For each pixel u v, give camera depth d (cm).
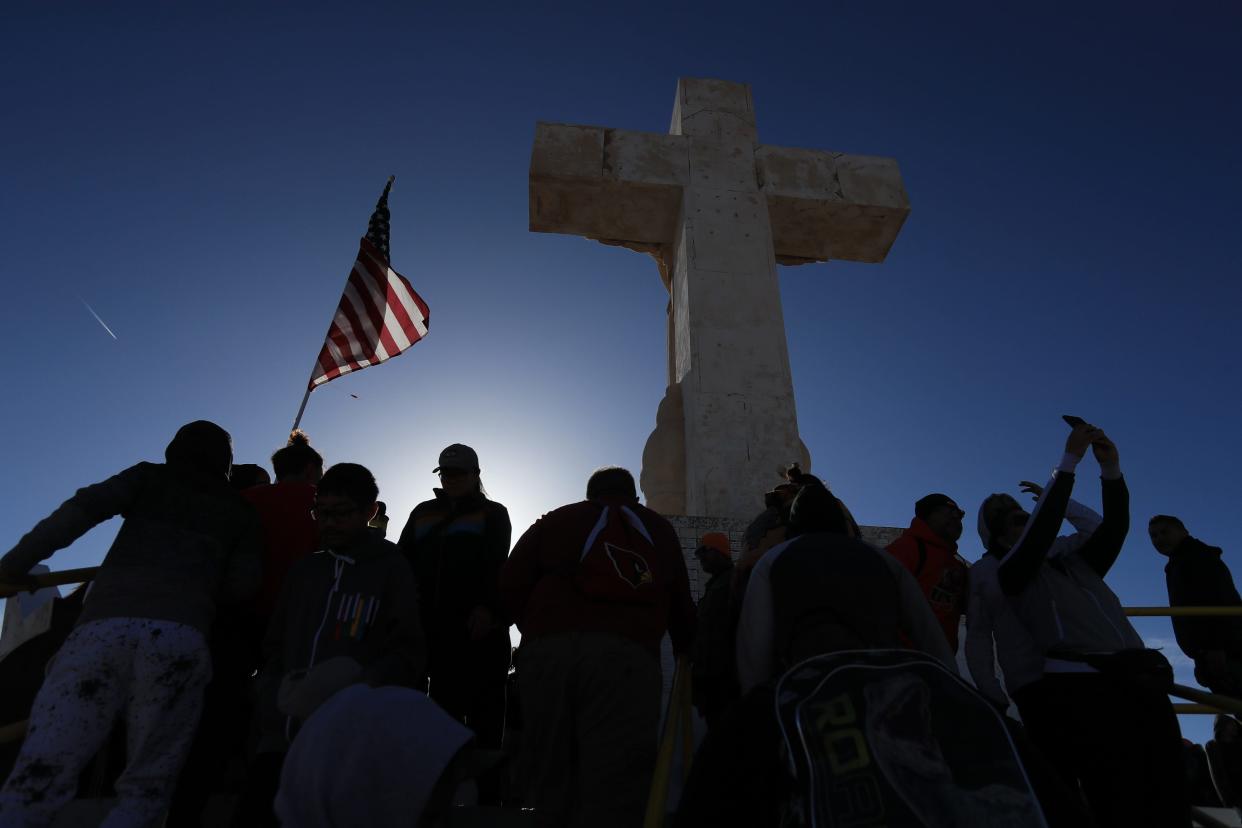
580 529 321
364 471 340
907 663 203
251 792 285
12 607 409
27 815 257
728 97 1080
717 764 199
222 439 351
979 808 176
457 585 428
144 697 286
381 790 160
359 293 807
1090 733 317
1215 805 657
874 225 1045
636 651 295
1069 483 343
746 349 912
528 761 293
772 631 238
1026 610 349
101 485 310
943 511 445
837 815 177
